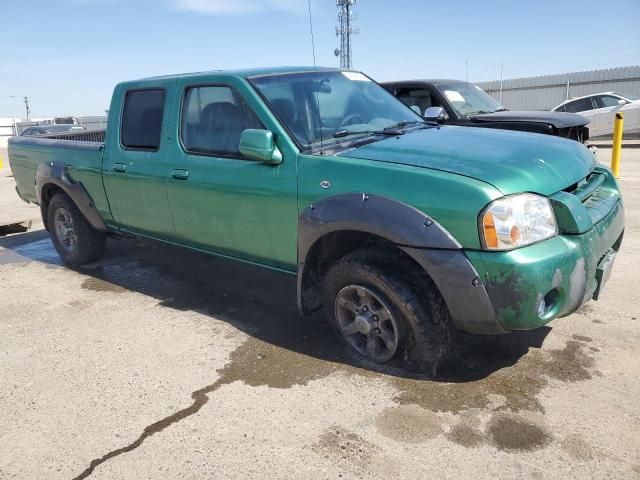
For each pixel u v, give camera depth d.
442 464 2.45
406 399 2.95
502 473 2.38
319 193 3.19
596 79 23.02
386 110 4.20
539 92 24.72
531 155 3.08
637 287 4.36
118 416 2.94
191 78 4.04
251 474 2.45
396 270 3.02
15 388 3.28
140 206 4.52
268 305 4.38
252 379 3.25
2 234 7.36
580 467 2.39
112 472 2.51
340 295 3.32
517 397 2.92
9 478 2.51
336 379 3.19
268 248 3.63
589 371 3.15
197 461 2.56
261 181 3.49
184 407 2.99
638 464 2.39
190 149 4.02
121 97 4.63
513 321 2.70
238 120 3.71
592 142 16.88
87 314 4.38
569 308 2.83
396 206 2.86
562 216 2.80
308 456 2.55
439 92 8.37
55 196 5.50
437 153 3.10
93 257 5.62
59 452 2.67
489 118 7.97
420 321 2.99
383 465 2.46
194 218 4.05
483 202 2.64
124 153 4.54
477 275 2.68
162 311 4.36
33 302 4.72
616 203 3.40
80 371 3.45
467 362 3.29
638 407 2.79
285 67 4.12
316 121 3.65
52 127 20.12
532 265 2.61
